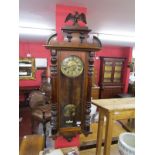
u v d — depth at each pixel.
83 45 1.79
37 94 3.84
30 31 3.62
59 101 1.85
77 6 2.01
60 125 1.89
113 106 1.99
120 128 3.37
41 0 1.83
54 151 1.92
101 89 6.41
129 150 1.44
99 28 3.28
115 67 6.55
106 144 1.96
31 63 5.85
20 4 1.94
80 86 1.89
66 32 1.75
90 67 1.87
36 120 3.36
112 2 1.86
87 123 1.95
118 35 4.01
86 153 2.75
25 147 2.03
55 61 1.77
